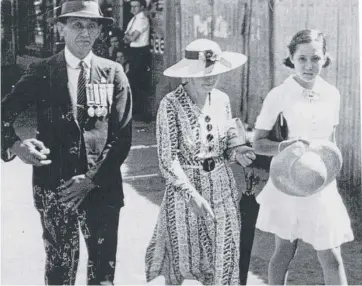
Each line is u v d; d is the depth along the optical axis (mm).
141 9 6684
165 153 5078
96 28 5582
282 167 5566
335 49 6656
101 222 5676
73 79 5574
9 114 5598
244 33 6828
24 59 5906
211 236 5176
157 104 6789
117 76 5629
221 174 5176
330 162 5590
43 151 5613
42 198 5648
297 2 6680
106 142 5645
